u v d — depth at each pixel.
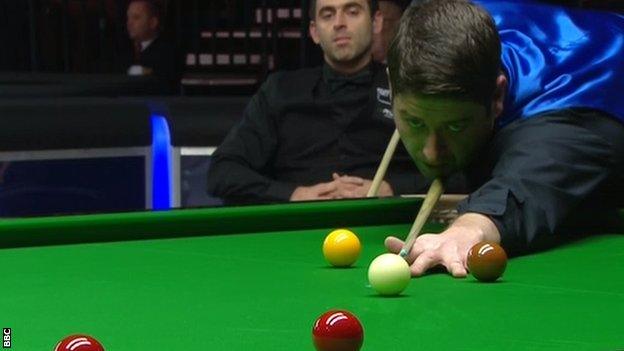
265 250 3.66
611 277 3.17
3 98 7.06
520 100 3.83
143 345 2.35
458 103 3.40
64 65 10.27
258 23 10.67
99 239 3.82
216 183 6.22
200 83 9.53
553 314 2.64
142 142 6.57
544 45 3.98
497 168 3.64
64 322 2.59
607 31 4.09
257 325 2.53
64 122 6.36
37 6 10.33
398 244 3.28
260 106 6.27
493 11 4.14
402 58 3.42
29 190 6.35
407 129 3.56
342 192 5.95
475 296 2.86
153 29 9.27
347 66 6.11
